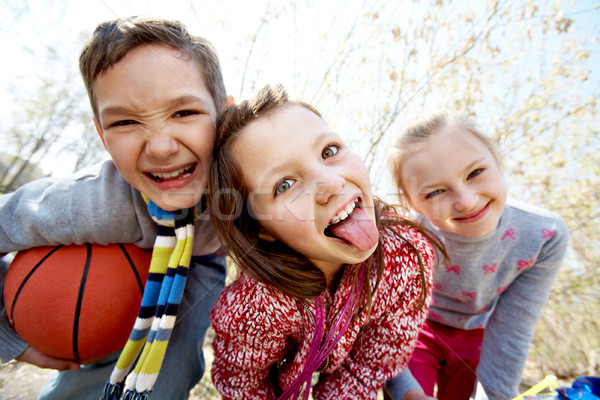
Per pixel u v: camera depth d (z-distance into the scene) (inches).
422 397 44.2
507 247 50.0
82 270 44.1
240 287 39.9
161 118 34.2
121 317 45.1
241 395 41.7
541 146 81.6
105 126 35.3
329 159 33.8
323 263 38.8
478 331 62.2
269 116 34.1
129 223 45.0
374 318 41.2
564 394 34.3
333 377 44.1
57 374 52.5
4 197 45.8
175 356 49.4
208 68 39.8
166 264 42.8
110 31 33.4
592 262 85.8
